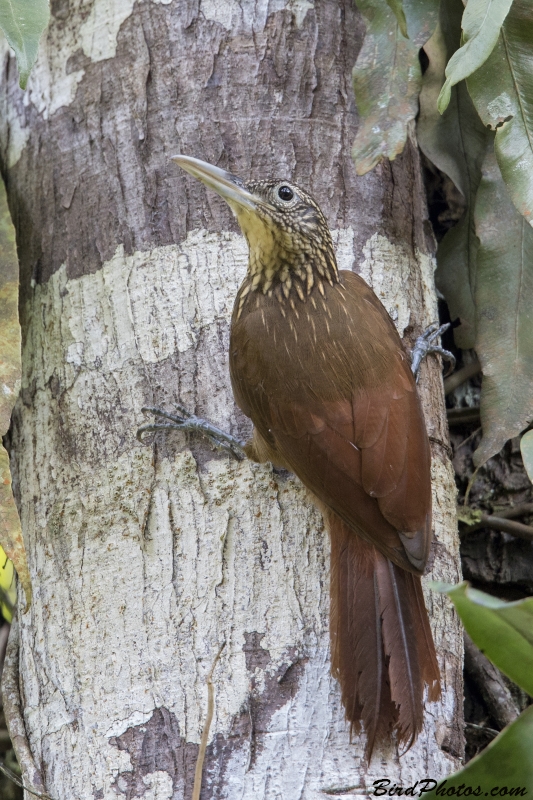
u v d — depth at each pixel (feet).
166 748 19.84
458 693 21.56
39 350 25.50
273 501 22.02
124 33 26.94
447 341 32.24
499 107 23.48
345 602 20.17
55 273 25.86
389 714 19.30
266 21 26.55
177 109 25.88
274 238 23.66
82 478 23.27
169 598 21.22
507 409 25.96
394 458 20.97
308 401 21.72
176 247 24.57
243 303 23.84
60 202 26.53
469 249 28.86
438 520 23.34
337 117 26.25
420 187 27.84
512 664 16.93
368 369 21.97
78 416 23.94
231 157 25.39
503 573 29.86
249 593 20.99
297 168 25.48
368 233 25.50
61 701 21.39
